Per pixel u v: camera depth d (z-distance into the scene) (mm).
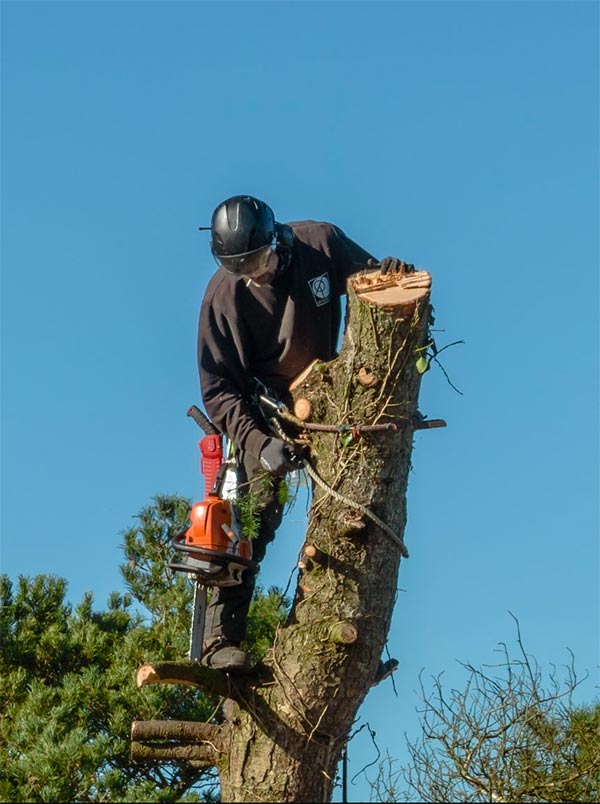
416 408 9180
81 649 12875
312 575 8992
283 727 8828
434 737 10891
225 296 9492
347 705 8906
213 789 11070
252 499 9211
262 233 9180
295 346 9500
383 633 9023
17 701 12211
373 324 8789
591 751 11180
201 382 9453
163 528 14422
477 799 10664
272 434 9453
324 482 8984
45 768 10547
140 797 10227
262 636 12500
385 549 9000
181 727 9305
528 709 11016
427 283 8883
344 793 9289
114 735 11328
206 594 9266
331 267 9695
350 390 8930
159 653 12438
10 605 13555
